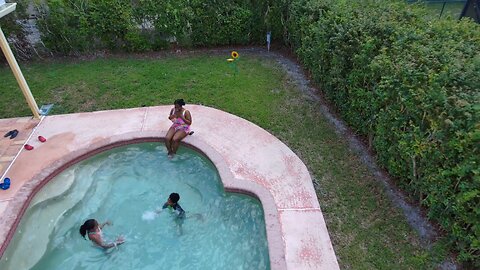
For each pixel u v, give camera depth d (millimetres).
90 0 10820
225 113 8461
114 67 10734
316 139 7609
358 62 6816
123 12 10945
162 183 6758
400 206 5945
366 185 6414
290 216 5816
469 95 4562
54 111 8719
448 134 4609
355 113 7371
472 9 10320
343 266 5082
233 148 7336
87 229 5367
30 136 7828
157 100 9008
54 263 5375
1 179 6691
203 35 11641
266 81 9812
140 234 5781
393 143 6031
